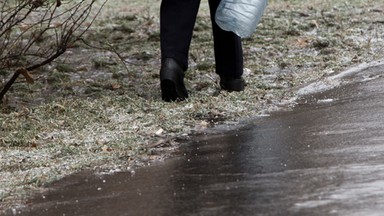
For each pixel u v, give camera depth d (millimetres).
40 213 7285
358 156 8016
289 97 12055
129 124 10922
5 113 12289
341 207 6375
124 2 28031
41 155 9664
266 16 21219
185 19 12125
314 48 16391
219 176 7863
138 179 8148
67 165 9062
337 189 6891
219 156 8781
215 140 9695
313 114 10516
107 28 20516
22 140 10367
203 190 7367
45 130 10922
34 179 8500
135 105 11945
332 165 7754
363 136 8898
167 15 12164
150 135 10289
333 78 13164
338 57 15062
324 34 18031
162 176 8148
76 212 7172
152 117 11180
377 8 22531
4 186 8336
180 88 12109
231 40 12562
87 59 16672
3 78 14594
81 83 14164
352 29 18531
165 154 9219
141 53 16703
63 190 8055
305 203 6570
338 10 22422
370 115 9977
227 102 11766
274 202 6707
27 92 13750
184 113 11266
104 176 8469
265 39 17609
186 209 6809
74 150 9695
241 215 6449
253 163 8234
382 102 10703
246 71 14375
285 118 10523
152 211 6883
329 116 10234
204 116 11109
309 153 8391
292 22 19734
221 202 6887
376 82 12328
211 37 18250
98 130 10727
